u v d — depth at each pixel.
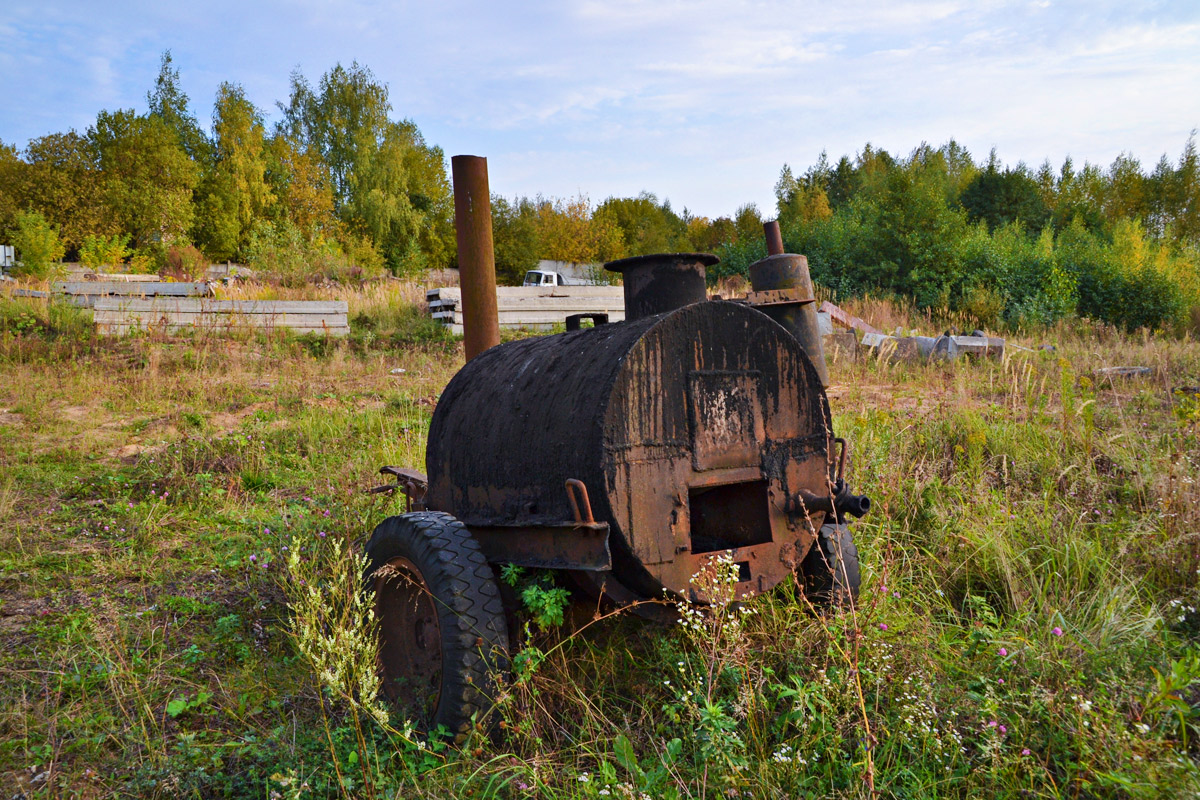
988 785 2.66
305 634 2.83
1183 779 2.30
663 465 3.14
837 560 3.66
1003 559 4.20
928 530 4.98
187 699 3.58
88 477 7.10
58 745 3.21
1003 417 7.12
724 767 2.66
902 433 6.78
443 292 15.91
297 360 13.12
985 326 19.72
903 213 22.94
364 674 2.82
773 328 3.46
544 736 3.11
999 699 2.95
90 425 8.95
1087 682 3.09
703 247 61.66
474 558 3.17
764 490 3.45
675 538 3.16
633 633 3.84
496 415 3.69
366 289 19.72
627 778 2.82
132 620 4.35
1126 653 3.23
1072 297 22.06
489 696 2.96
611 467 3.00
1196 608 3.73
